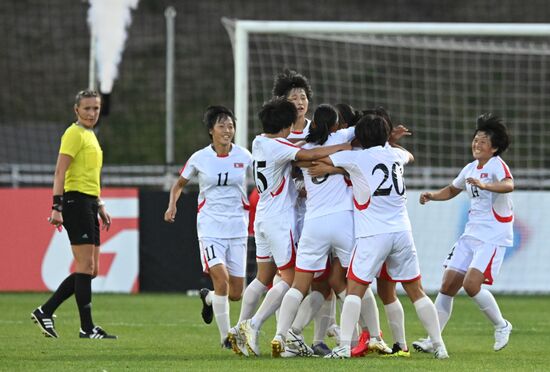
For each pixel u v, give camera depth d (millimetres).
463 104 86375
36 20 114062
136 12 113438
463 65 89312
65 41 112188
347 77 89812
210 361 29859
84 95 36812
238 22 54625
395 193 30297
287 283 31938
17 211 59375
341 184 31141
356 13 116188
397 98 89875
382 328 42906
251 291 33375
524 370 28297
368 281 30281
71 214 36594
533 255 60188
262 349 34219
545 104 92062
